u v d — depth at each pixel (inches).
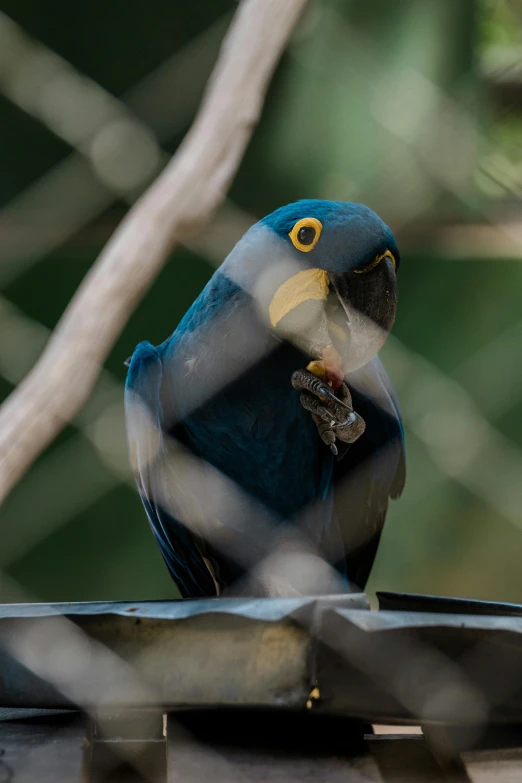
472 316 312.7
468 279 312.3
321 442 279.3
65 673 263.6
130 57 303.9
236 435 278.5
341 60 308.8
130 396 278.8
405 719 262.7
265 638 262.4
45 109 303.3
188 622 262.7
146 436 278.4
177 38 304.3
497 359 313.1
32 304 306.5
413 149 310.2
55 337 279.4
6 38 301.3
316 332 277.6
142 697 263.0
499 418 313.9
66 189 305.9
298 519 279.9
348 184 309.7
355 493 282.7
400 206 310.8
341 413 275.9
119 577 311.6
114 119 304.2
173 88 304.8
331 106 308.8
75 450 309.6
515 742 263.7
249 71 282.8
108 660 263.3
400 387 313.1
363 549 284.0
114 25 303.3
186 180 281.4
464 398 313.4
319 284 277.3
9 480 277.6
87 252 306.5
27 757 262.2
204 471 279.4
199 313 278.4
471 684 262.7
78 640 263.6
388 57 309.3
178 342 278.7
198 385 277.9
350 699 262.1
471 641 262.5
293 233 277.3
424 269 311.9
